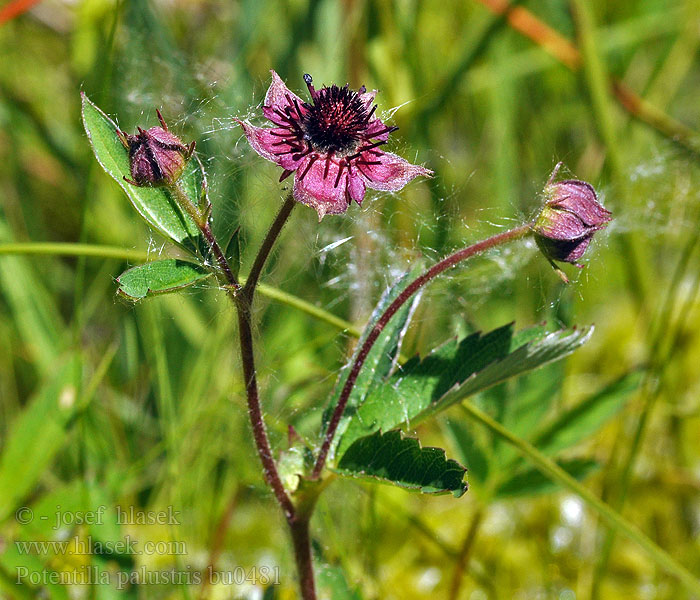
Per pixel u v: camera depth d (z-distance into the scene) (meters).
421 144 0.58
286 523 0.49
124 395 0.55
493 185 0.61
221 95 0.58
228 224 0.55
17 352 0.56
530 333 0.48
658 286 0.62
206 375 0.53
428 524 0.54
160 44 0.60
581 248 0.47
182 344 0.55
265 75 0.59
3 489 0.51
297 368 0.55
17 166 0.58
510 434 0.51
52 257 0.58
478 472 0.52
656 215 0.63
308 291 0.57
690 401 0.57
